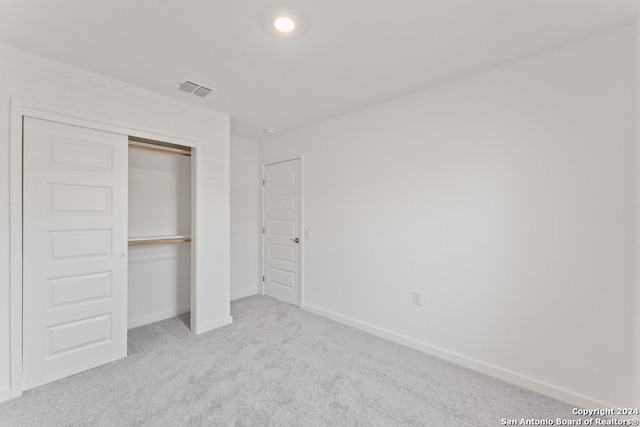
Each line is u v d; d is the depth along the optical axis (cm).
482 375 220
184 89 254
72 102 215
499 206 216
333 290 331
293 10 155
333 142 330
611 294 175
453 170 238
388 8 154
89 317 227
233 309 364
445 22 166
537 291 200
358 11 156
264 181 422
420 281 259
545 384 197
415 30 173
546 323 197
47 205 207
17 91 193
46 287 207
